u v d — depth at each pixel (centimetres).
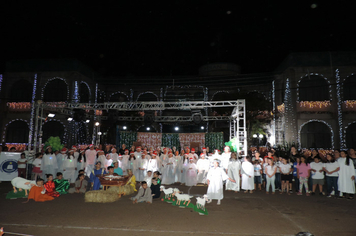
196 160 1405
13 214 726
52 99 2588
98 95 3036
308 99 2336
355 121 2222
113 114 1830
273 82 2770
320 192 1070
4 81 2616
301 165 1080
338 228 627
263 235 577
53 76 2591
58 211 764
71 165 1331
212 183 888
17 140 2572
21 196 959
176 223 657
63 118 2506
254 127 2447
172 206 845
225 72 3338
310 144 2314
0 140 2555
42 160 1298
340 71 2300
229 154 1330
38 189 920
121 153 1519
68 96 2550
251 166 1123
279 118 2517
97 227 616
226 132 2827
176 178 1423
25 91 2642
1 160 1362
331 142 2270
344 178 984
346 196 990
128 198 972
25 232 577
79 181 1092
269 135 2577
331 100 2291
